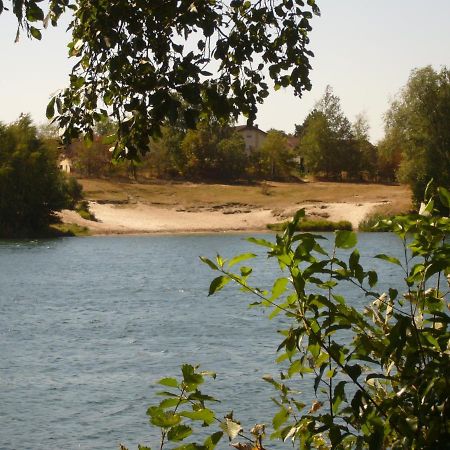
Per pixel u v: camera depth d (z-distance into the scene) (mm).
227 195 127000
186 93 5074
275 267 56688
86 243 89625
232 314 35062
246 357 25156
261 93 5969
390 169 148125
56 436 17547
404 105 95938
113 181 130250
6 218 97125
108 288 48125
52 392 21250
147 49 5371
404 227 4824
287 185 138000
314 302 4551
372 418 4352
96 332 31219
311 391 19234
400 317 4445
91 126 5801
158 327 32031
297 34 5883
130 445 16984
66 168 101250
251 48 5715
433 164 92688
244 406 18844
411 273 4758
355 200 117188
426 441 4270
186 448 4582
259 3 5789
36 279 53469
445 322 4598
